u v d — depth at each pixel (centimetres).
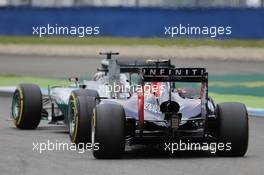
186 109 3484
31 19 13888
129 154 3541
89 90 3800
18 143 3916
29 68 10550
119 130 3309
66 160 3331
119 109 3341
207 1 14112
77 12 13575
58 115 4772
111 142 3297
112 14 13425
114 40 13738
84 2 15988
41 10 13812
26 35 13938
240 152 3431
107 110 3328
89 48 13525
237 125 3391
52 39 14238
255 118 5322
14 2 16288
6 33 14088
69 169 3081
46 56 12756
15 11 13975
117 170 3055
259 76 9006
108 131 3297
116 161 3300
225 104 3447
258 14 12538
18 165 3186
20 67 10719
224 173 3002
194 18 12888
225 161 3319
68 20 13638
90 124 3691
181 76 3334
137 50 12988
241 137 3394
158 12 13112
